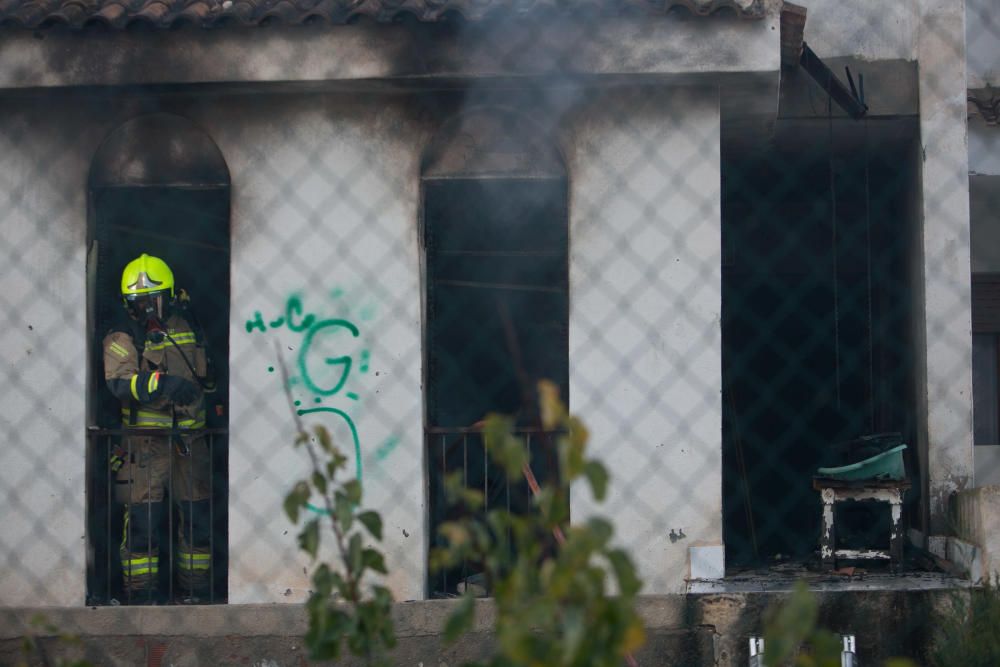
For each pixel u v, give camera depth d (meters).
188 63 13.56
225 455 16.08
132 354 14.76
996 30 17.47
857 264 18.81
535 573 5.13
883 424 18.08
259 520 14.02
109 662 13.80
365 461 14.02
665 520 13.67
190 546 15.16
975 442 18.22
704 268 13.84
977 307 18.25
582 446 4.93
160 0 13.66
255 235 14.28
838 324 18.66
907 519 16.62
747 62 13.19
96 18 13.35
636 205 13.95
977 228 18.08
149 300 14.98
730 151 17.25
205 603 14.69
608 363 13.86
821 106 16.61
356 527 13.62
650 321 13.85
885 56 16.38
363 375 14.09
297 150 14.30
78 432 14.34
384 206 14.22
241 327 14.20
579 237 13.97
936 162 15.67
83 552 14.23
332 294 14.18
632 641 4.79
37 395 14.39
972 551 13.55
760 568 15.05
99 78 13.59
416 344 14.09
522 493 15.45
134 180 14.85
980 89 17.50
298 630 13.69
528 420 15.59
